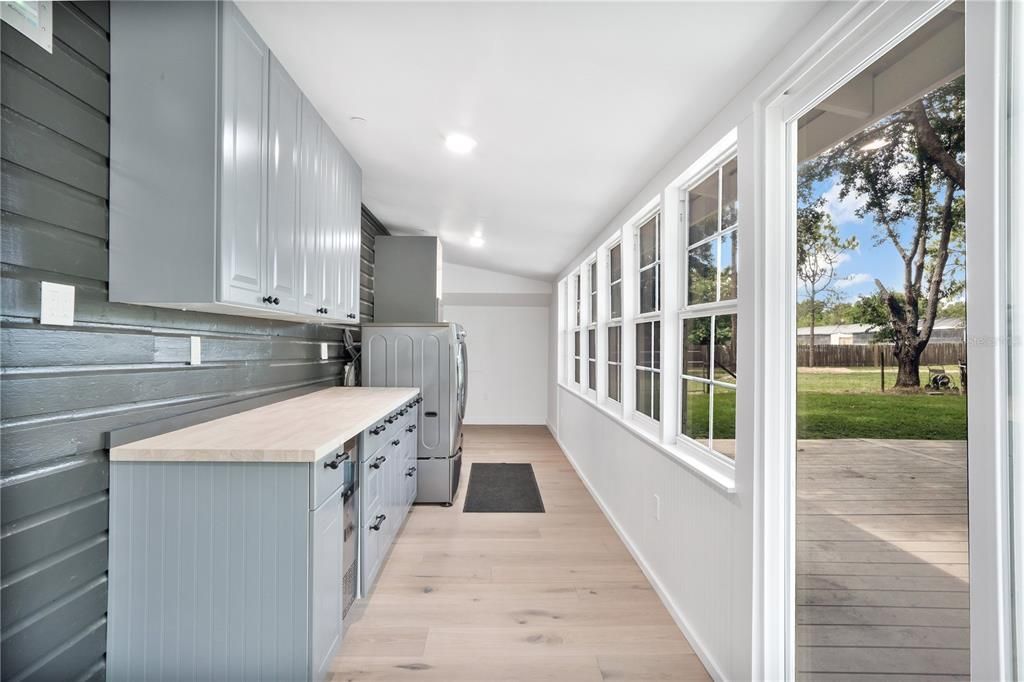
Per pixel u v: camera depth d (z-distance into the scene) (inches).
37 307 47.9
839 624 51.7
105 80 56.9
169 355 67.9
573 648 78.5
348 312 108.3
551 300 273.6
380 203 154.0
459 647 78.4
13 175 45.4
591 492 159.0
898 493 44.1
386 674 72.0
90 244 54.7
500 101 77.6
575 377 211.8
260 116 66.2
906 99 43.8
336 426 71.6
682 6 51.4
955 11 39.3
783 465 61.2
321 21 61.0
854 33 47.9
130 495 57.6
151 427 63.2
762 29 54.4
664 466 93.5
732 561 67.3
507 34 60.0
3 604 44.6
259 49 65.2
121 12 57.1
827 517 54.2
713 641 72.7
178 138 56.9
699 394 87.6
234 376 85.6
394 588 96.6
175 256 57.0
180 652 58.0
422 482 148.0
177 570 57.8
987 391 35.0
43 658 48.6
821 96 55.1
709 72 63.5
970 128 35.9
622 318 126.4
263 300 67.8
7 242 44.9
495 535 124.3
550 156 97.3
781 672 61.7
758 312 62.7
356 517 88.5
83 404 53.6
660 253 103.7
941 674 39.9
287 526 58.4
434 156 106.3
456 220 165.0
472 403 297.3
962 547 38.2
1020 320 33.4
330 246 95.9
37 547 48.0
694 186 93.5
